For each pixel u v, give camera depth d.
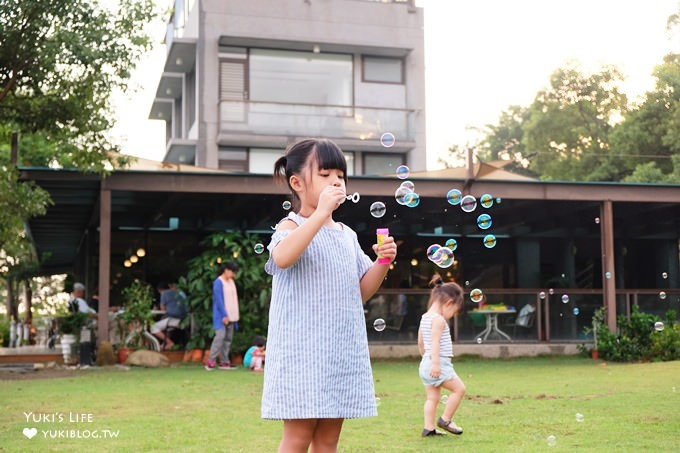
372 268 2.48
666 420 5.46
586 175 26.36
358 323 2.38
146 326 12.02
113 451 4.39
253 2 19.38
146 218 15.25
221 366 10.68
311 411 2.25
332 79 19.80
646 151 24.22
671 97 23.77
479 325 12.82
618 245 17.19
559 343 12.88
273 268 2.38
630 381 8.41
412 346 12.47
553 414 5.82
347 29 19.77
